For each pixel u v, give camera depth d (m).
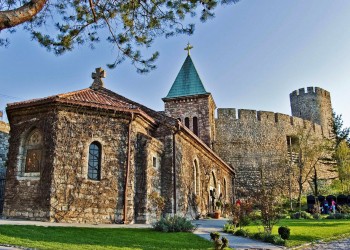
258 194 18.52
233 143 51.16
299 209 37.47
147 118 21.61
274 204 17.03
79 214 17.34
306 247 13.65
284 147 53.94
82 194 17.70
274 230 18.48
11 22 8.23
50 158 17.62
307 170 53.06
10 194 17.94
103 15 11.88
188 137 25.86
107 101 20.61
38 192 17.34
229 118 52.12
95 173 18.50
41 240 11.53
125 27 12.16
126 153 19.33
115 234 14.03
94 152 18.78
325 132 64.31
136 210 19.27
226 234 17.41
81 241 12.00
